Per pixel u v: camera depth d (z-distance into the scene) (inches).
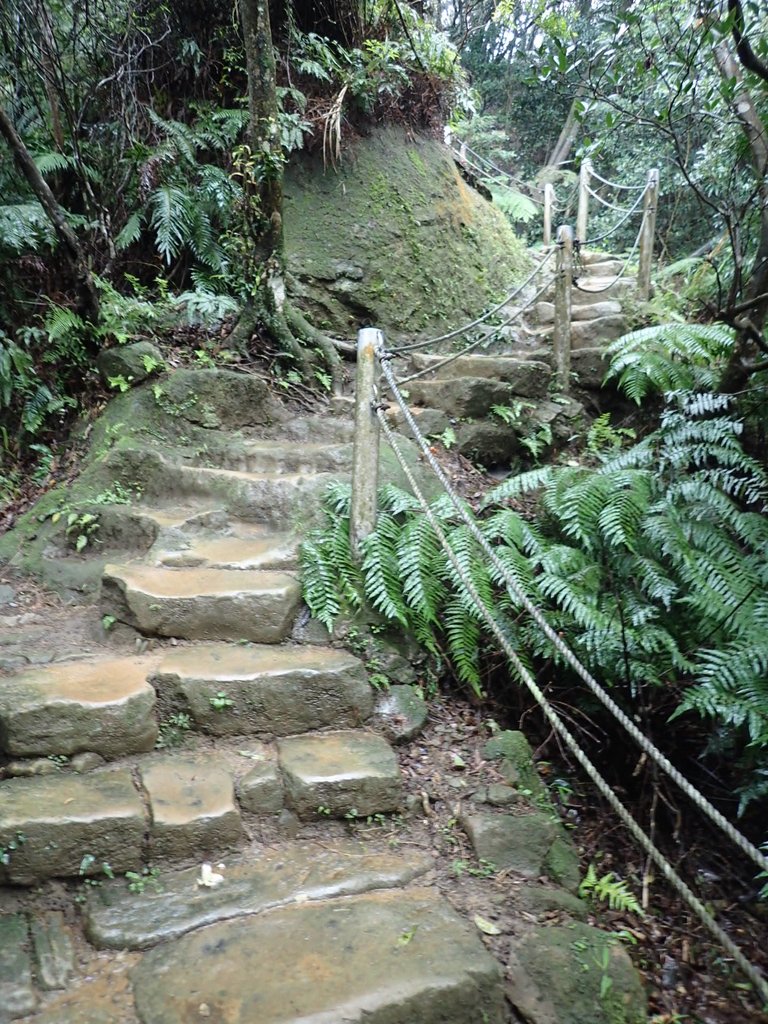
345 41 249.9
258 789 99.9
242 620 122.6
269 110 179.0
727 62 152.6
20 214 173.9
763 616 125.5
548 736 128.6
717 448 153.1
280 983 76.1
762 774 116.9
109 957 80.5
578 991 81.7
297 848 98.0
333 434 177.9
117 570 126.0
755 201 176.1
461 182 290.4
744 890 112.7
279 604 124.1
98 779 97.6
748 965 60.8
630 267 299.3
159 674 108.7
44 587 137.6
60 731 99.0
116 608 122.5
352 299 229.6
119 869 89.8
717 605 127.0
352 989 75.4
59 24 203.0
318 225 233.5
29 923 84.4
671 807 116.9
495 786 109.6
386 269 237.1
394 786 103.9
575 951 86.2
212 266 205.6
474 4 403.5
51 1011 73.5
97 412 171.3
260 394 177.9
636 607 130.0
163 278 207.5
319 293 226.4
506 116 525.0
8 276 183.2
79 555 144.3
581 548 148.1
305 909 87.0
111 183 206.2
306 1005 73.4
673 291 244.4
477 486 173.8
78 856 88.2
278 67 234.4
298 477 151.3
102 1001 74.7
